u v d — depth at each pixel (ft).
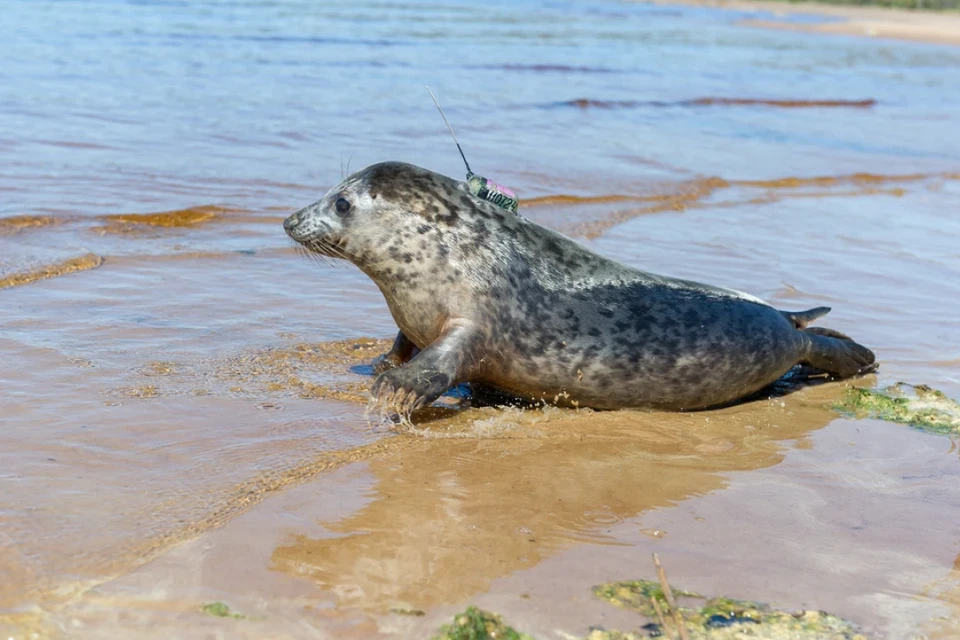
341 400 20.88
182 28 92.48
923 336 28.35
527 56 97.76
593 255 22.79
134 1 113.70
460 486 17.33
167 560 14.02
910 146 64.75
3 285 26.17
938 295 32.50
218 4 120.47
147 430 18.37
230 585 13.52
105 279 27.55
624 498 17.39
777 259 35.60
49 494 15.61
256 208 36.35
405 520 15.80
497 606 13.53
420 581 14.01
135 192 36.60
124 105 52.90
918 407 23.18
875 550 16.06
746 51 124.16
